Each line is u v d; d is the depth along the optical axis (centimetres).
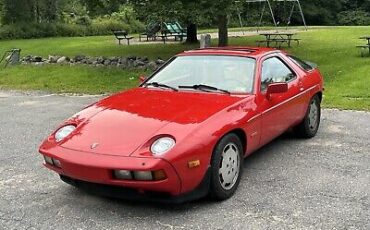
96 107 510
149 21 1559
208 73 559
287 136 696
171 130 430
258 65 555
